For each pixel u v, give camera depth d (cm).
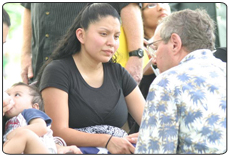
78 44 692
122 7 849
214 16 1057
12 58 1330
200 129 519
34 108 665
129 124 816
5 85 679
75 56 690
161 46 595
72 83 663
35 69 910
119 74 709
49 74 662
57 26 864
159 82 540
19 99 655
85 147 637
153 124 527
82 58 681
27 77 973
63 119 642
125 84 710
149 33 994
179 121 528
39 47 891
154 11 975
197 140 519
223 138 514
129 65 841
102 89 675
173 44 584
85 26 669
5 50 1308
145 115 538
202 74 543
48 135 622
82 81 668
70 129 639
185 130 525
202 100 525
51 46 873
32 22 937
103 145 635
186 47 580
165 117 524
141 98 721
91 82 677
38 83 714
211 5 1062
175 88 532
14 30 1332
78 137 634
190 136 523
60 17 862
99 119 661
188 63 561
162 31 592
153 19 979
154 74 919
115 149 631
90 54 665
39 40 890
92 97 663
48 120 636
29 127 604
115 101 677
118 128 675
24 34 987
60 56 696
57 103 646
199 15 592
